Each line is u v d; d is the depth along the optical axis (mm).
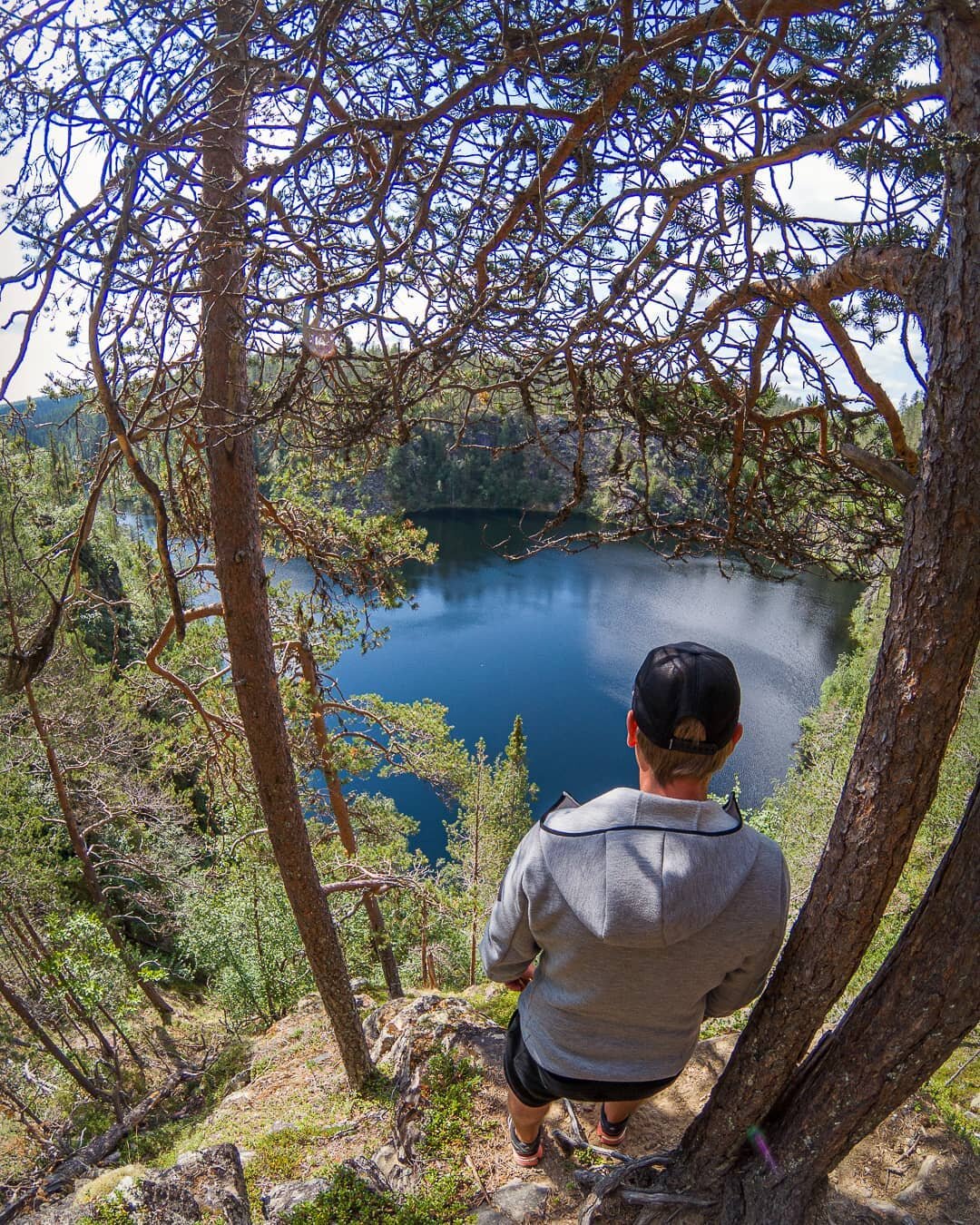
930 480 1316
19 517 3336
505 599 57531
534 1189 2426
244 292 1764
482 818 21094
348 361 1916
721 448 2496
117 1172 2902
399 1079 3453
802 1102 1695
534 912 1492
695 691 1394
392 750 11656
